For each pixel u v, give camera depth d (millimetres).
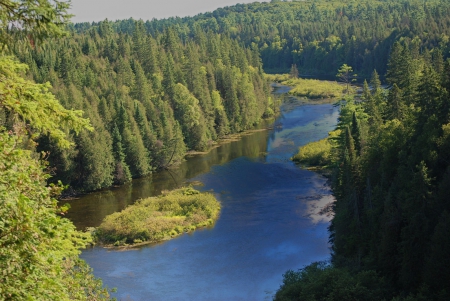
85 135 78375
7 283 12320
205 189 75562
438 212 38625
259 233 56875
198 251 52844
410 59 87375
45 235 13852
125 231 57344
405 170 44812
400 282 38656
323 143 90562
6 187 13258
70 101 83938
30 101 15875
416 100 61125
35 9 14312
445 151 43312
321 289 38344
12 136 15211
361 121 78375
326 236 54938
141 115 91562
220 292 44156
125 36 152500
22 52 15961
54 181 76188
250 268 48469
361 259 43219
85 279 22844
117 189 79875
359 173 51656
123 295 44094
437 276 35250
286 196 69312
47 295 13219
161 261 51000
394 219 40281
